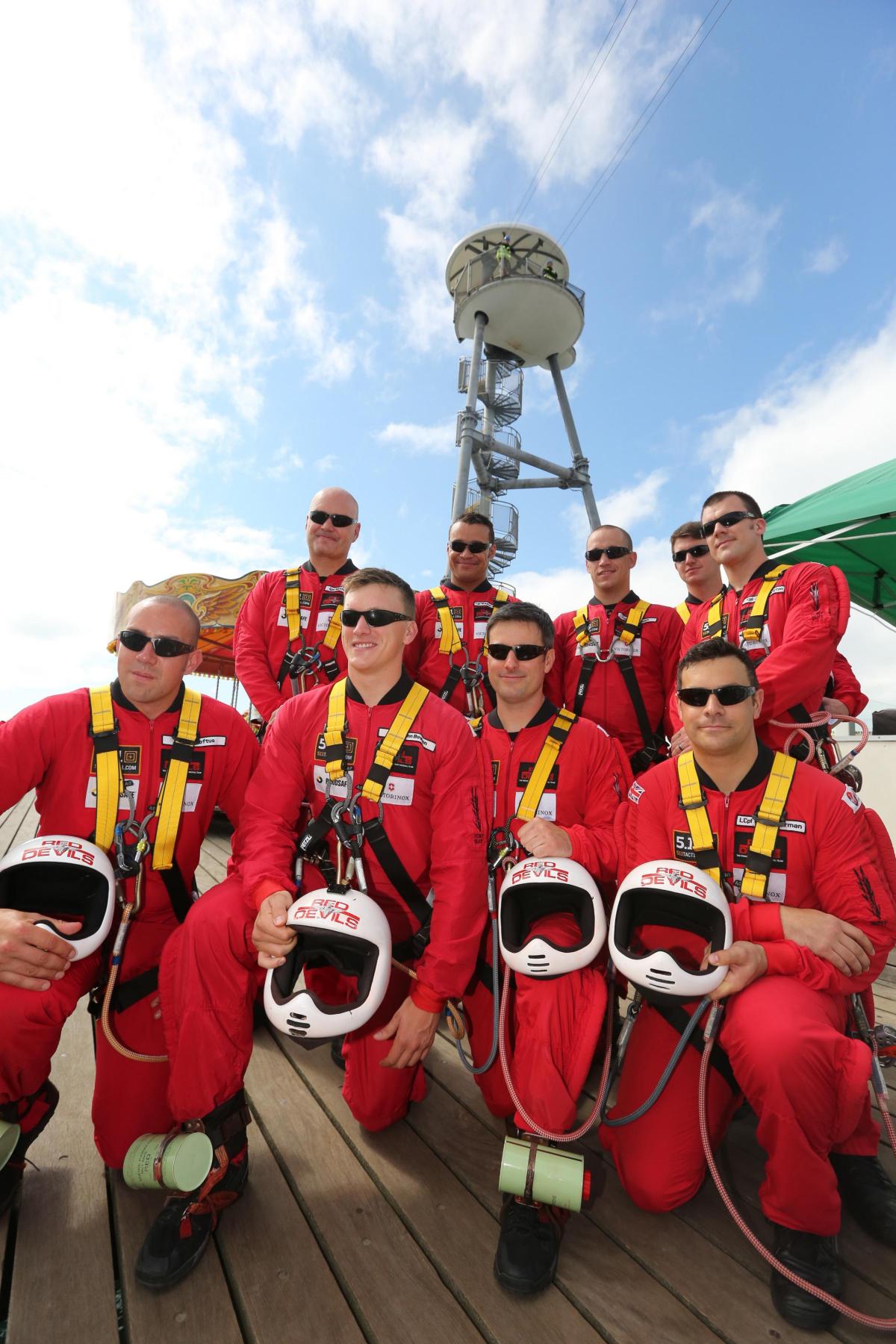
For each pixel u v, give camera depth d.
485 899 1.89
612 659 3.31
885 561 6.38
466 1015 2.16
